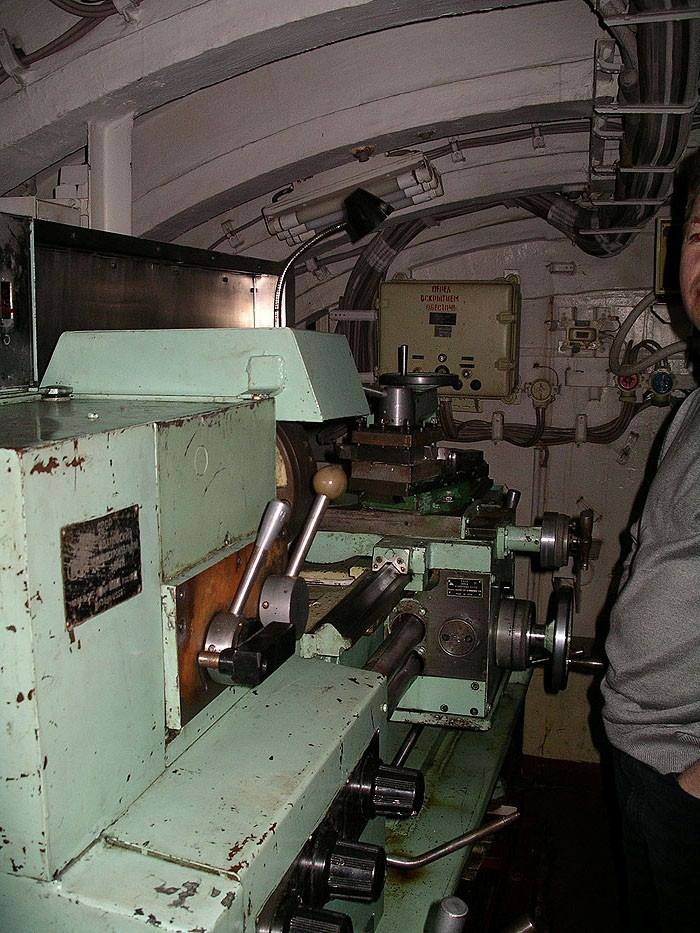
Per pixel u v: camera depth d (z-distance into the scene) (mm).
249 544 903
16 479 545
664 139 1760
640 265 2938
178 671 758
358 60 2074
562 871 2389
